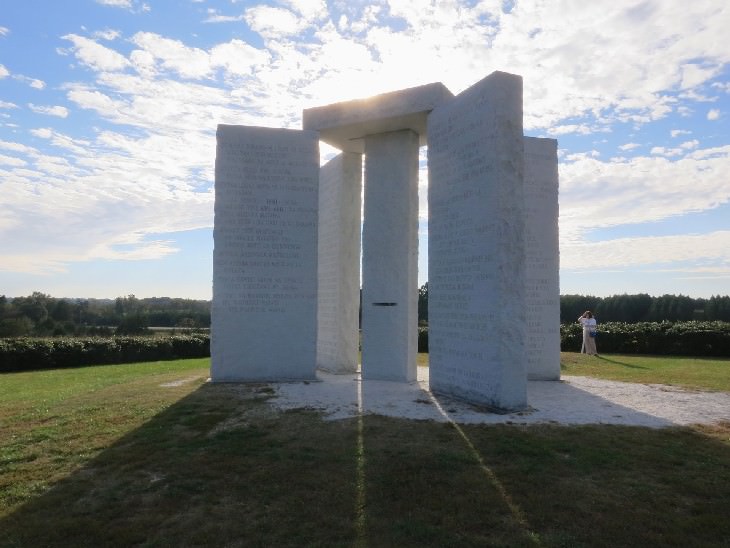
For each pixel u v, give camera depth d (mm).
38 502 4809
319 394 9570
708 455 5855
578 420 7461
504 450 6039
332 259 13461
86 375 15359
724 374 12219
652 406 8430
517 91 8484
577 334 19953
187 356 22312
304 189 11445
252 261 11180
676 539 3965
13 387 13086
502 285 8117
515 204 8289
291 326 11281
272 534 4133
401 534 4090
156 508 4641
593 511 4449
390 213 11742
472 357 8773
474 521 4285
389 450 6090
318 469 5500
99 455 6090
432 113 10297
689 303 43656
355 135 12117
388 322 11594
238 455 5977
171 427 7219
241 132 11250
